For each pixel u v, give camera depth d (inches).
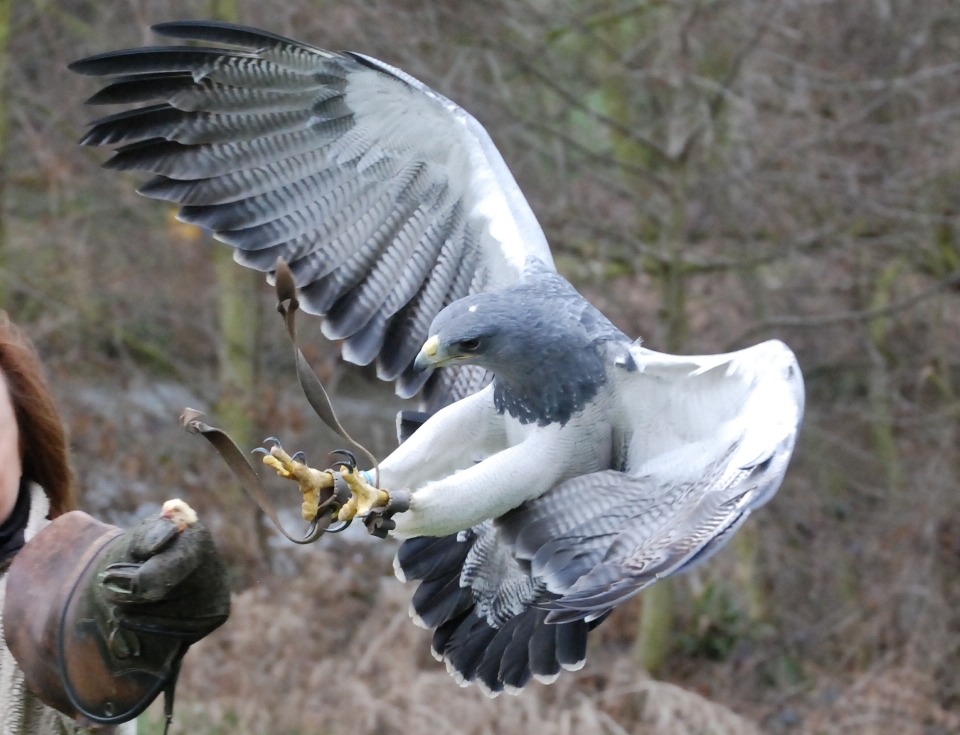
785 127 539.5
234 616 487.8
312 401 165.6
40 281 584.4
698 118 524.4
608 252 548.7
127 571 135.9
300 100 243.1
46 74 587.8
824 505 582.9
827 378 592.7
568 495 200.2
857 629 556.1
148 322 610.2
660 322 535.8
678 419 195.0
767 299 570.3
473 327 201.2
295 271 247.1
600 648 582.2
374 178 245.0
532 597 223.9
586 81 556.1
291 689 466.6
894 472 573.0
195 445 576.4
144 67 241.4
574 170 554.9
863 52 546.6
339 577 516.1
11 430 157.6
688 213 542.9
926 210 548.4
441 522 193.3
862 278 561.0
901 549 557.9
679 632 580.4
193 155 245.3
